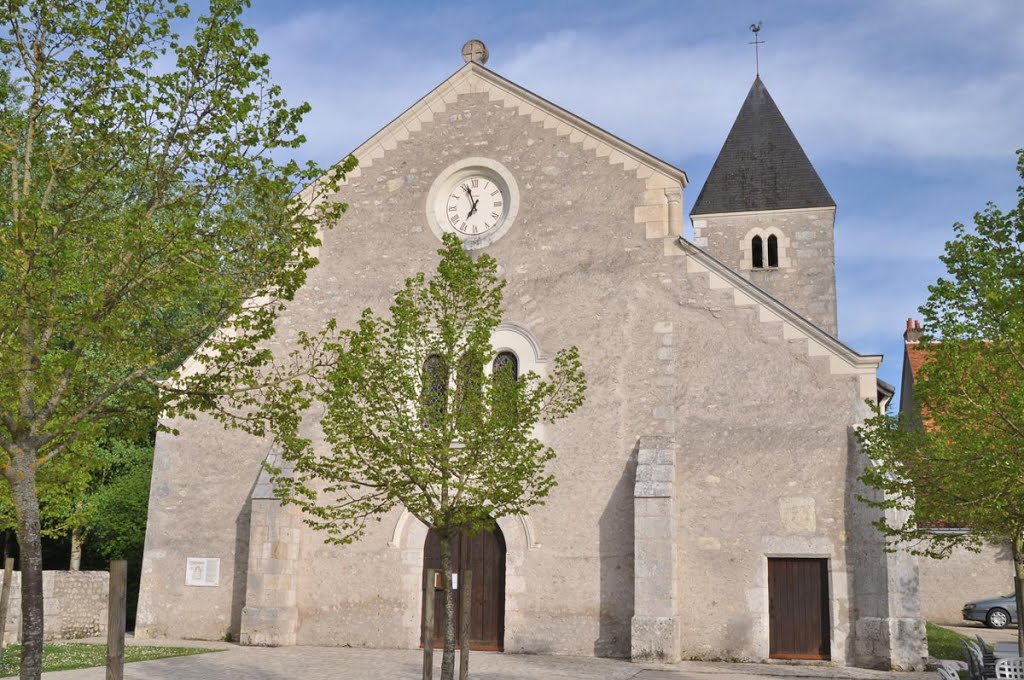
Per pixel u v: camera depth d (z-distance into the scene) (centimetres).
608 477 1780
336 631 1839
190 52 1055
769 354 1770
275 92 1084
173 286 1000
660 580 1645
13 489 921
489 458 1218
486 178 1991
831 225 2828
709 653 1675
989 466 1177
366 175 2038
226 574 1933
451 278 1240
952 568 2812
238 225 1040
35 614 880
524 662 1620
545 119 1969
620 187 1903
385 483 1216
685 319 1819
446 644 1171
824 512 1688
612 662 1631
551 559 1769
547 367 1856
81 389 1102
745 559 1698
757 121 3019
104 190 1062
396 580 1839
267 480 1861
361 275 1991
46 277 937
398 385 1216
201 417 2016
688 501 1741
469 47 2055
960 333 1215
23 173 1037
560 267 1898
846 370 1731
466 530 1256
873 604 1623
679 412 1783
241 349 1118
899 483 1343
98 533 2447
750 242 2872
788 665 1627
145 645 1786
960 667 1398
